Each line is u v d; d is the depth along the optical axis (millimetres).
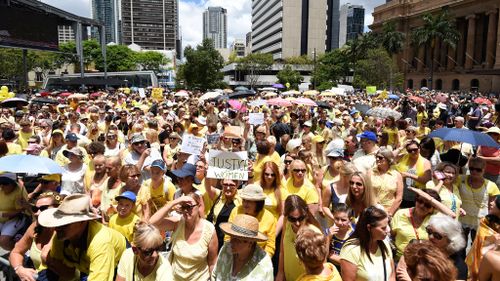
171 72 118062
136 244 3527
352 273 3736
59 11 41750
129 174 5543
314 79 90000
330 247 4637
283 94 27625
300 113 15055
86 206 3525
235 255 3887
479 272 3523
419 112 17156
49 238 4203
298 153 7031
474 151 9594
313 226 4246
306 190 5555
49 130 11219
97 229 3641
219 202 5410
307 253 3428
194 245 4180
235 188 5180
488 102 23625
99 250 3533
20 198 5531
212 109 15469
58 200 4527
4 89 19000
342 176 5562
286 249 4402
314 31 141875
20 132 10812
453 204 5668
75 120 11977
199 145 6914
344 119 13484
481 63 75562
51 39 40875
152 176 5535
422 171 6703
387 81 64000
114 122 13234
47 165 5547
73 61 92500
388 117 10734
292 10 140625
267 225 4613
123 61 100500
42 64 78812
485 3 71688
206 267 4262
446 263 3062
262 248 4258
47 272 3807
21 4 37656
